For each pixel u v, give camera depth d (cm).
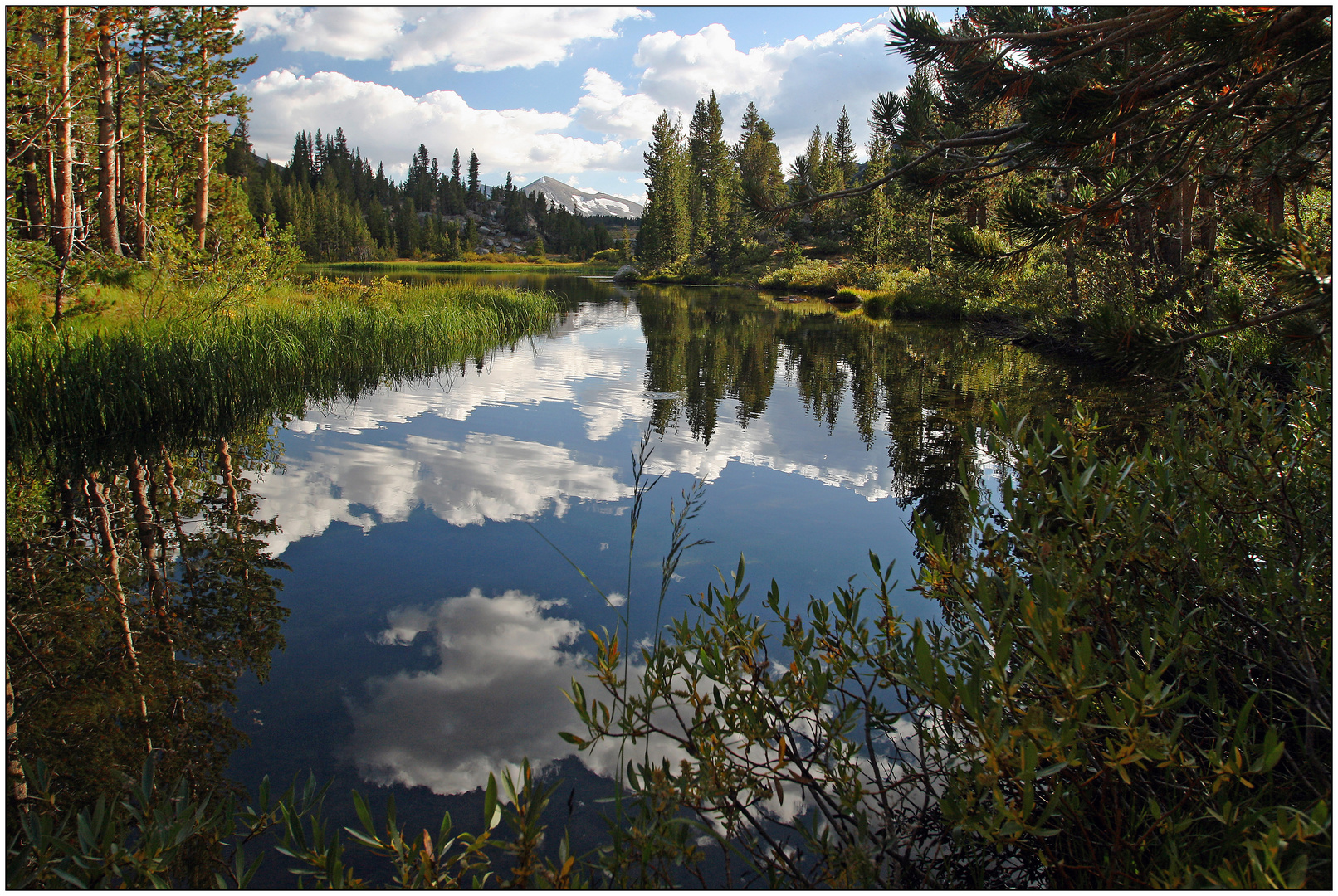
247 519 546
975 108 348
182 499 593
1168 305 657
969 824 152
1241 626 227
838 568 443
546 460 716
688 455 737
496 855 218
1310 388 255
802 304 3238
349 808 246
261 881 208
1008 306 1853
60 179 1352
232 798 180
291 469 682
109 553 482
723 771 183
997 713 143
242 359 970
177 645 365
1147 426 683
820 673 183
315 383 1110
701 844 216
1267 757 136
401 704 310
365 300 1719
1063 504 187
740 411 962
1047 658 145
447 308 1698
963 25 328
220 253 1648
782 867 188
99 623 386
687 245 6116
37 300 1123
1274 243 265
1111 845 166
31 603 408
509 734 287
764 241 5872
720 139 6538
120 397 781
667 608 394
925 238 3325
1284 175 366
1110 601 193
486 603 408
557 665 340
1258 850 139
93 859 167
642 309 2850
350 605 406
